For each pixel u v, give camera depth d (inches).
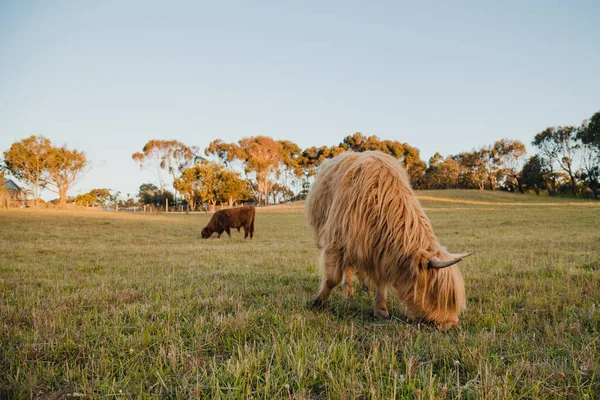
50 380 100.2
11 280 231.6
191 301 175.3
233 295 188.4
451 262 124.2
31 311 157.6
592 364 105.0
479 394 91.0
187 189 2343.8
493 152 3161.9
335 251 164.2
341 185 165.5
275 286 214.8
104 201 3260.3
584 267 269.4
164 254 386.9
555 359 112.5
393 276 145.2
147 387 96.9
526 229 756.0
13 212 1226.6
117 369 105.0
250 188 3309.5
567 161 2790.4
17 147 2092.8
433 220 1076.5
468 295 192.4
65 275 253.0
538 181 2947.8
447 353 115.9
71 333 131.5
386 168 159.8
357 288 213.8
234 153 3031.5
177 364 108.3
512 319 148.0
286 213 1676.9
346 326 139.0
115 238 644.1
